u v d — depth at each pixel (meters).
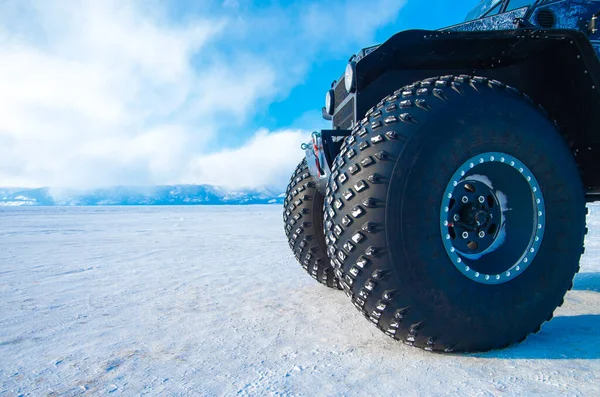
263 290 3.16
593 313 2.36
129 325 2.25
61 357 1.75
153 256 5.80
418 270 1.52
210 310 2.55
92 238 9.74
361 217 1.54
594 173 2.43
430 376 1.43
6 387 1.44
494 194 1.78
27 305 2.79
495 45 1.84
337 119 2.74
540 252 1.72
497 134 1.65
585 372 1.45
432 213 1.54
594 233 9.02
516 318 1.65
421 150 1.56
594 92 1.93
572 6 2.14
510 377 1.41
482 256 1.72
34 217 29.73
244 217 27.36
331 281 3.01
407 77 2.16
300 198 2.97
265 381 1.43
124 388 1.41
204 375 1.50
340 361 1.61
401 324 1.56
